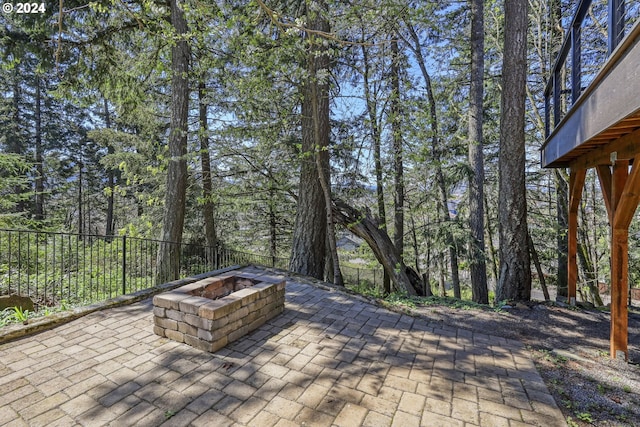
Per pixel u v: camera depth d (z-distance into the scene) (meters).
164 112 8.57
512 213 4.94
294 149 6.91
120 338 2.97
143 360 2.61
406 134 6.75
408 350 2.99
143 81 6.68
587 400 2.29
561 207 7.79
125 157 8.81
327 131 6.07
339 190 7.28
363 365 2.67
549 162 4.66
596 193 8.98
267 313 3.54
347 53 6.86
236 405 2.09
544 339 3.42
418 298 4.97
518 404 2.20
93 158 14.97
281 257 11.55
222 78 6.56
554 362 2.88
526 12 4.85
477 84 6.66
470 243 6.28
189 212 9.02
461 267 6.98
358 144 6.98
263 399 2.16
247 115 6.35
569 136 3.41
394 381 2.45
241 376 2.43
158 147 8.55
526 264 4.91
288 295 4.52
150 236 8.07
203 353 2.76
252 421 1.95
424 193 7.57
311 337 3.17
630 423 2.04
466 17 7.68
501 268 5.08
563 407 2.19
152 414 1.97
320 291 4.76
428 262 7.53
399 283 6.41
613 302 3.01
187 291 3.22
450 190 7.49
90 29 5.53
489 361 2.84
